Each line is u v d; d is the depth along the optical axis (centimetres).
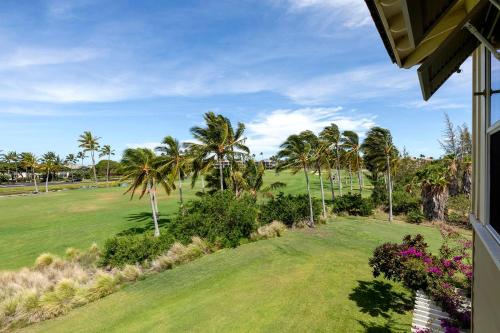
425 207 3011
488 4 199
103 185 9262
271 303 1298
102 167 12181
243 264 1825
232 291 1455
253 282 1545
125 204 4922
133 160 2650
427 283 1084
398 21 214
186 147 2980
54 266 1905
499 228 277
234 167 3161
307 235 2447
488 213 315
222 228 2259
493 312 307
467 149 4075
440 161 3353
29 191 7900
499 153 275
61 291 1447
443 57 243
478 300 402
